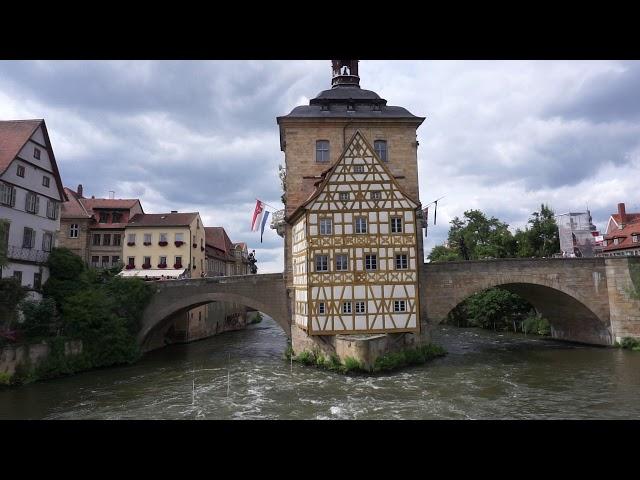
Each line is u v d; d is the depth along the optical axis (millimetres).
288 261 29500
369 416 15258
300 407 16688
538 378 21438
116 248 43031
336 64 33969
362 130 29906
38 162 29141
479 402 17109
